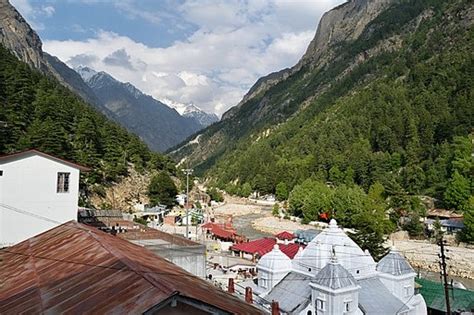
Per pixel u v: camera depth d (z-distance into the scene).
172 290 11.67
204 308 12.11
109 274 14.20
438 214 114.69
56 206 37.91
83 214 59.22
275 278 42.84
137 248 20.53
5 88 114.56
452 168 128.75
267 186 190.62
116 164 119.88
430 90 191.25
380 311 36.56
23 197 36.59
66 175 38.50
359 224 103.12
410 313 39.34
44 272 16.48
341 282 34.56
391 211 116.00
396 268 40.88
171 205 127.06
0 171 35.88
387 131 172.12
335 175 159.38
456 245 95.06
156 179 126.31
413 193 130.25
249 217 152.00
